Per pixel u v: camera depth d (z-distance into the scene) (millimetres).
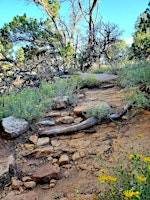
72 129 4039
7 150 3674
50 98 5395
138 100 4543
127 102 4816
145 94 4789
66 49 11094
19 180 3000
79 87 6613
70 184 2889
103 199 2342
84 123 4109
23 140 3922
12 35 11867
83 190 2730
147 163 2207
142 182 1883
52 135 4012
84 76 7707
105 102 5004
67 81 6973
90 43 12562
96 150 3500
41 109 4855
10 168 3166
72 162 3344
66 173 3123
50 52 11227
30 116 4426
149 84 5004
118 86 6434
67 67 10570
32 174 3080
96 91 6199
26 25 11883
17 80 7477
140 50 9016
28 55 11570
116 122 4227
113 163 3125
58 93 5770
